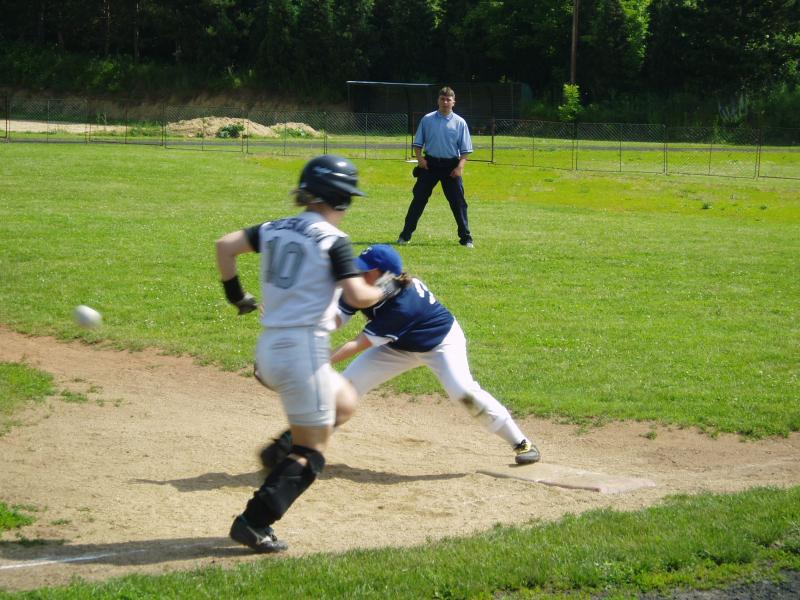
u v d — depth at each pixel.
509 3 76.12
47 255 17.05
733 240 20.91
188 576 5.12
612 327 12.79
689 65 73.69
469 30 77.38
